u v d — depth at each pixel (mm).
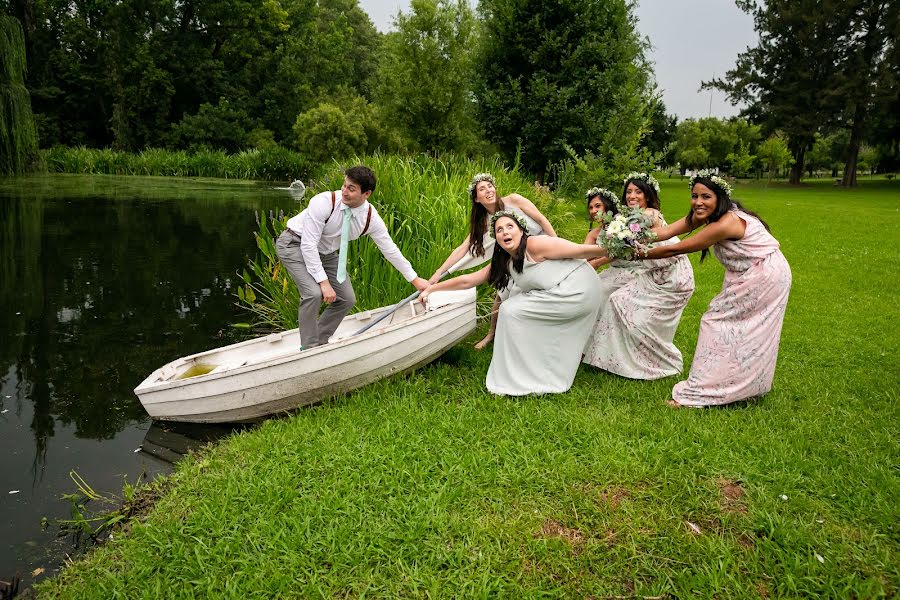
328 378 4074
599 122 13305
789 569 2496
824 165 62438
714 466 3242
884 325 6102
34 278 8391
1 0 37312
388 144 33406
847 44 37875
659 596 2404
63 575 2648
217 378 3854
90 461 3691
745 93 42656
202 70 40375
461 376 4648
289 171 33500
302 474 3221
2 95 25703
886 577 2488
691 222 4000
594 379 4562
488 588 2395
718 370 3986
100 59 39094
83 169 31734
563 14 13969
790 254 10508
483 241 4992
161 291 7840
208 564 2586
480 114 14938
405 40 16547
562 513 2873
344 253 4434
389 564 2553
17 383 4867
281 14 42125
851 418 3873
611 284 4699
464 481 3107
